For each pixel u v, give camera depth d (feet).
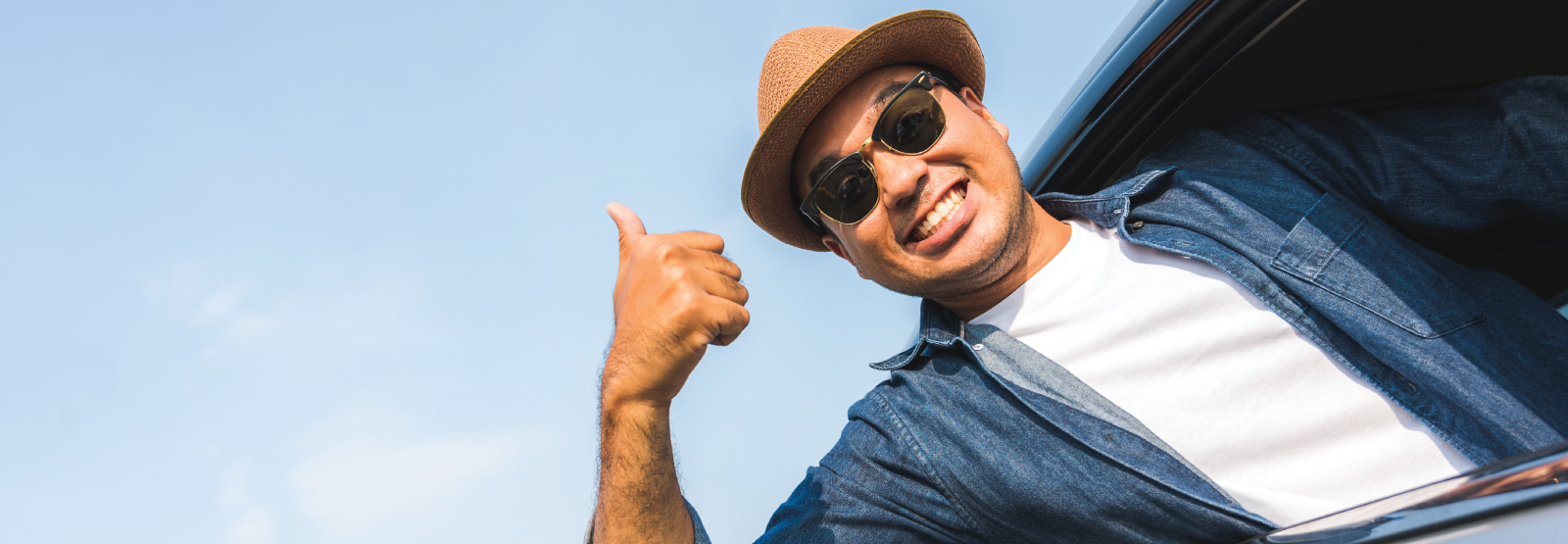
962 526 5.17
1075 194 6.13
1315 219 4.87
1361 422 4.50
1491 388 4.19
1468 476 2.16
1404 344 4.41
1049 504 4.89
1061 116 5.95
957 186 5.65
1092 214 5.76
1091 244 5.71
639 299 4.15
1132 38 5.28
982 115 6.37
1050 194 6.02
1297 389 4.68
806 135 6.01
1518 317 4.45
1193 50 4.97
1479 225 4.73
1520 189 4.46
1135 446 4.82
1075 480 4.84
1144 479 4.68
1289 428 4.62
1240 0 4.64
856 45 5.54
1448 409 4.31
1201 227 5.18
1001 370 5.47
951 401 5.52
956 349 5.79
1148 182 5.54
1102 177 6.03
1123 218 5.48
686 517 4.78
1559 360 4.26
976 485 5.09
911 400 5.68
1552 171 4.33
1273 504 4.49
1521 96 4.43
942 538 5.26
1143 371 5.05
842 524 5.36
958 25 6.05
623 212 4.68
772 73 6.15
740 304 4.10
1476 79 4.91
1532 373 4.21
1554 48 4.58
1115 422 4.92
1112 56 5.46
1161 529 4.69
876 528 5.32
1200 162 5.50
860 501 5.41
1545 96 4.33
